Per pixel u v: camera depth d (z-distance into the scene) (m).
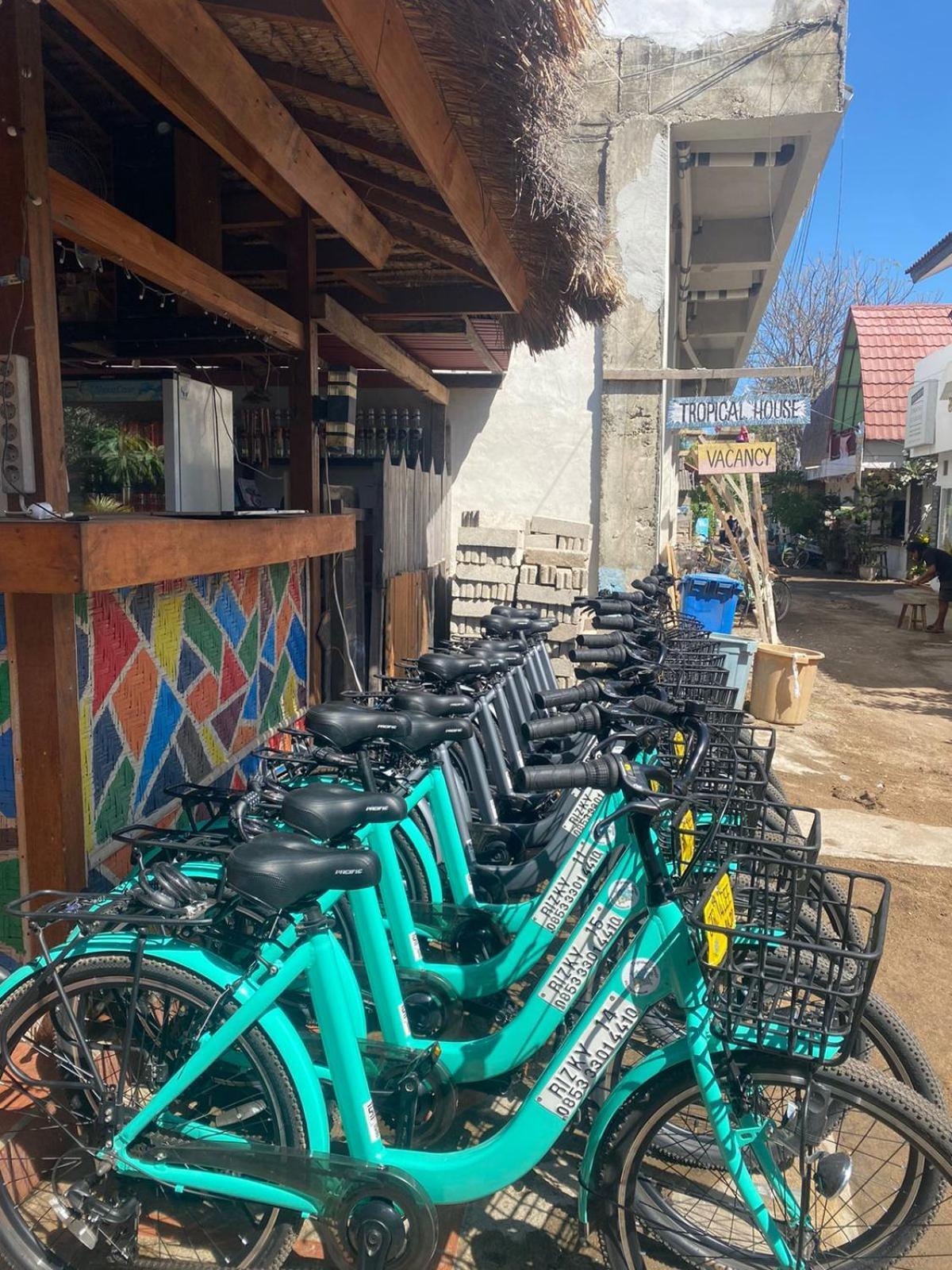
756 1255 1.93
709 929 1.68
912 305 23.55
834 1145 2.27
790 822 2.67
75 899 2.01
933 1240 2.11
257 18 2.39
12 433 2.21
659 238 7.43
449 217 3.74
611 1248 1.89
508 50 2.33
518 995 2.92
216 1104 2.06
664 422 7.70
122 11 1.99
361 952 2.26
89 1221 1.84
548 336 4.96
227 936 1.93
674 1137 2.02
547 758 3.30
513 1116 1.88
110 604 2.44
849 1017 1.71
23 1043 2.11
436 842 2.95
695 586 7.12
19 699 2.17
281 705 3.72
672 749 2.67
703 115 7.38
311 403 4.13
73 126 3.96
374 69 2.12
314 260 4.18
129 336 4.25
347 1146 1.94
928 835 4.89
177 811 2.79
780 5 7.28
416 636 6.45
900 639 12.40
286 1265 2.06
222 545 2.67
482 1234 2.17
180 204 3.92
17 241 2.18
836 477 27.28
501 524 6.97
